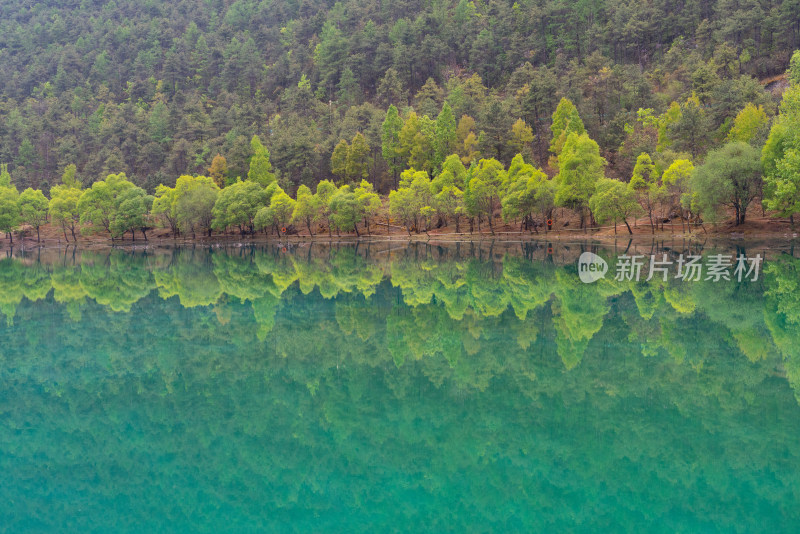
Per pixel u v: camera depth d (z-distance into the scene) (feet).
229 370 78.54
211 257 284.00
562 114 396.16
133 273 215.72
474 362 78.07
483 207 347.97
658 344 83.92
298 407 63.31
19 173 549.95
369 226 421.18
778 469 45.44
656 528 37.81
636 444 50.60
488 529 38.11
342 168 471.21
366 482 46.19
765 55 464.24
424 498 43.42
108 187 430.20
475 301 127.75
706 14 538.06
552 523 39.14
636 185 283.18
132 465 50.98
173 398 67.72
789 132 219.20
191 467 50.24
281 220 405.80
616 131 370.94
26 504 44.86
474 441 52.70
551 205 323.98
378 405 63.05
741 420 54.90
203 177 447.42
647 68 534.37
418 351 85.40
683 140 317.63
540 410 59.52
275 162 501.15
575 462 48.03
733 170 230.68
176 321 114.42
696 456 48.19
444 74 642.22
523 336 92.17
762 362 73.26
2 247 435.53
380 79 650.84
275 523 40.63
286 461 50.52
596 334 91.50
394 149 469.16
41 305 140.15
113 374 78.33
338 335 98.02
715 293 125.08
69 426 60.13
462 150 457.27
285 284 167.84
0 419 62.44
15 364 84.79
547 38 619.67
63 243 449.89
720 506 40.65
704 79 380.58
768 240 227.20
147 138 581.12
